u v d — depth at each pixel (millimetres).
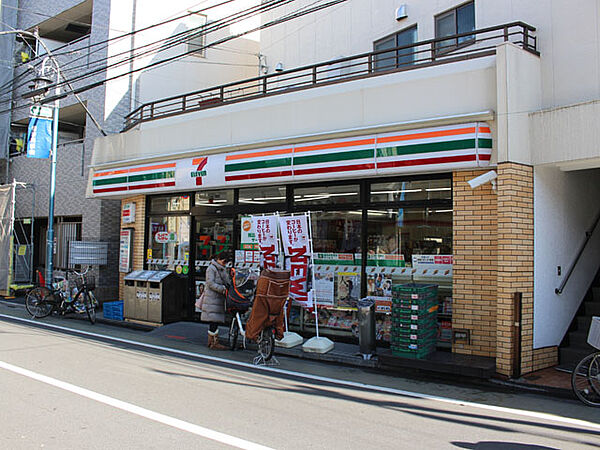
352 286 9867
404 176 9258
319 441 4789
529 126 8078
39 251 20344
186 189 11883
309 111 10086
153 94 16688
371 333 8555
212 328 9609
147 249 13516
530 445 4852
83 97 16938
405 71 9117
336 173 9383
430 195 9023
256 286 9008
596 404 6309
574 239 8914
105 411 5496
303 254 9359
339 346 9469
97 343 9805
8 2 20484
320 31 14266
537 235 8023
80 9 18391
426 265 9055
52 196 15156
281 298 8453
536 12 8758
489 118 7969
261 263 10141
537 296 7930
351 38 13328
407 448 4688
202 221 12344
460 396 6746
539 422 5648
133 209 13875
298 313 10609
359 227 9844
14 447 4434
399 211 9398
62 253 18625
